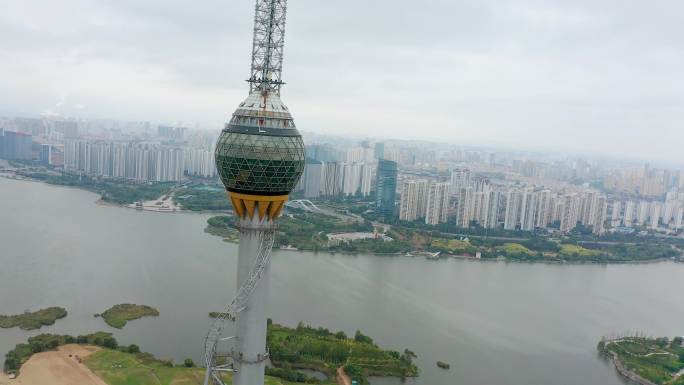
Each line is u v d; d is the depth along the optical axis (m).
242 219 86.19
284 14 87.12
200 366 149.88
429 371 159.88
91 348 155.62
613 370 172.50
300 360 157.50
